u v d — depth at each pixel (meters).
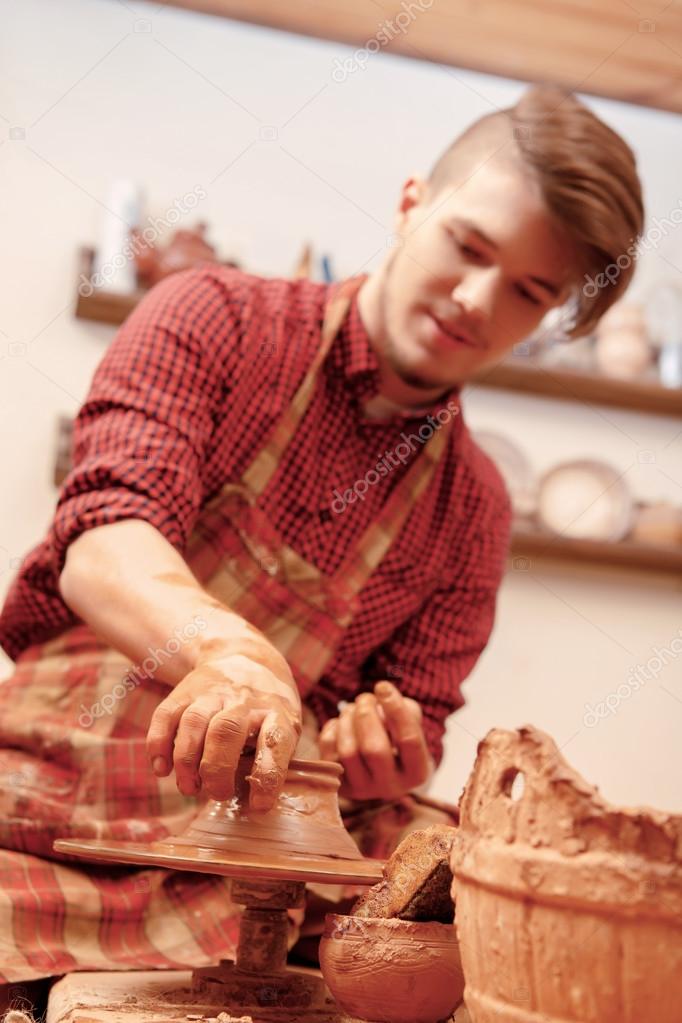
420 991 0.74
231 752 0.82
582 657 3.11
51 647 1.33
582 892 0.58
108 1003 0.83
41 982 1.07
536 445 3.13
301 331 1.40
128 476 1.14
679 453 3.22
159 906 1.18
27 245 2.77
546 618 3.10
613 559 3.07
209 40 2.92
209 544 1.36
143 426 1.20
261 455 1.37
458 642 1.56
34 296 2.76
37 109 2.79
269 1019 0.81
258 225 2.91
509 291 1.33
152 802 1.23
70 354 2.78
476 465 1.54
